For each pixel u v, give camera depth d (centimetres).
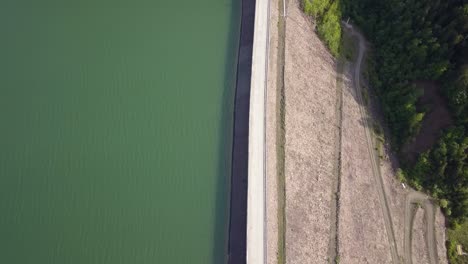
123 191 4297
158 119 4722
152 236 4103
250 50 5050
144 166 4441
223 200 4312
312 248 4259
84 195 4244
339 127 5238
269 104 4650
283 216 4169
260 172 4238
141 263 3991
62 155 4431
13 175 4300
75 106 4725
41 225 4084
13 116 4625
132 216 4178
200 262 4009
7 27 5216
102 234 4081
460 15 5162
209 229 4166
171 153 4531
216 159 4519
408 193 5247
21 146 4453
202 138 4638
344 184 4850
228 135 4656
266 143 4384
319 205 4541
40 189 4247
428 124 5291
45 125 4597
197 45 5269
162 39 5275
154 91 4888
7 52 5038
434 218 5153
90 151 4475
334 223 4547
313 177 4644
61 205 4184
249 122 4472
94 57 5069
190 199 4306
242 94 4794
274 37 5122
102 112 4716
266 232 3941
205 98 4881
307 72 5284
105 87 4872
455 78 5138
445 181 5194
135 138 4584
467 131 5078
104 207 4200
